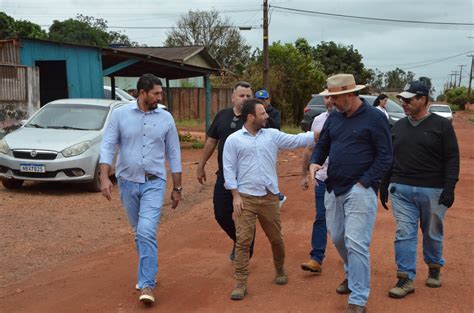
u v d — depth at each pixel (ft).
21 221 25.50
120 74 70.54
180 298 16.74
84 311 15.84
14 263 20.18
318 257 18.49
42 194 32.01
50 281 18.52
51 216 26.78
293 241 23.22
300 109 96.94
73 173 31.53
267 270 19.36
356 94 14.99
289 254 21.30
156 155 16.78
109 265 20.18
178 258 20.99
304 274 18.84
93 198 31.27
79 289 17.65
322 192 18.29
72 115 35.17
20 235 23.39
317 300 16.38
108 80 102.99
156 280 18.40
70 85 51.29
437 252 17.22
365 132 14.70
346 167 14.83
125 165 16.69
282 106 92.58
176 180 17.53
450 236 24.04
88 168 31.94
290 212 29.14
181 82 126.00
